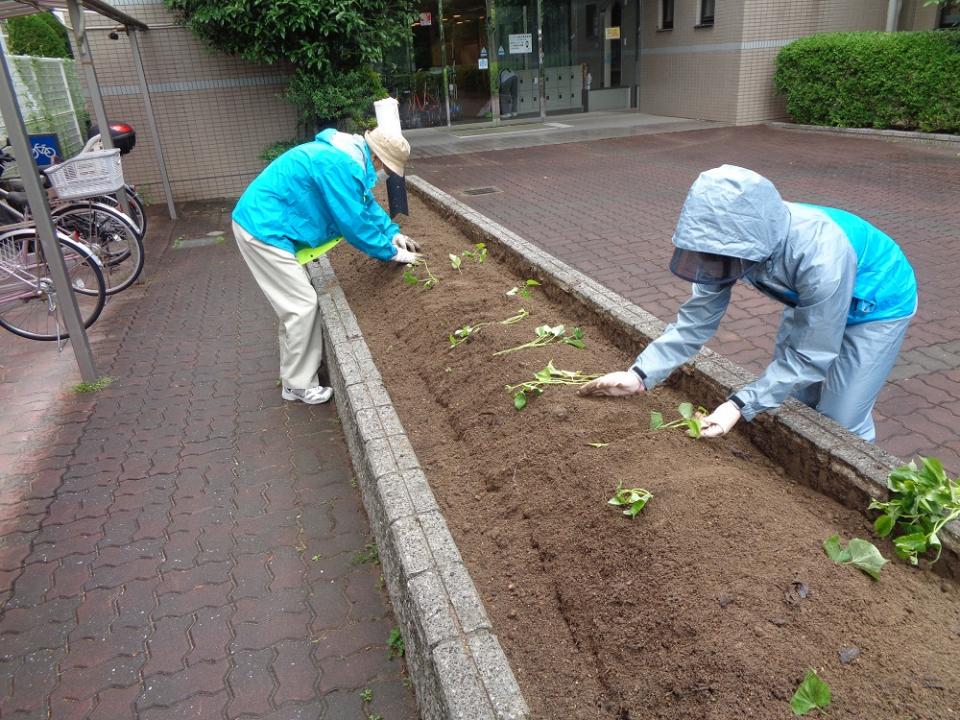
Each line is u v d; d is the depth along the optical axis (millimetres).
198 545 3539
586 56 20125
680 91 18594
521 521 2727
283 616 3043
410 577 2355
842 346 2850
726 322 5703
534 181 11852
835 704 1722
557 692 2064
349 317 4738
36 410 5109
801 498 2695
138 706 2645
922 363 4793
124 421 4859
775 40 16312
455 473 3160
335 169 4336
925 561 2324
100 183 6863
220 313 6980
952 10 15461
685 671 1891
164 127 12297
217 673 2770
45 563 3475
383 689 2648
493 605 2402
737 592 2027
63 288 5242
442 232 6965
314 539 3531
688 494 2443
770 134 15492
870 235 2723
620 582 2242
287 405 4957
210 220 11234
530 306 4660
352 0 11000
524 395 3355
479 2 18141
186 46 11953
